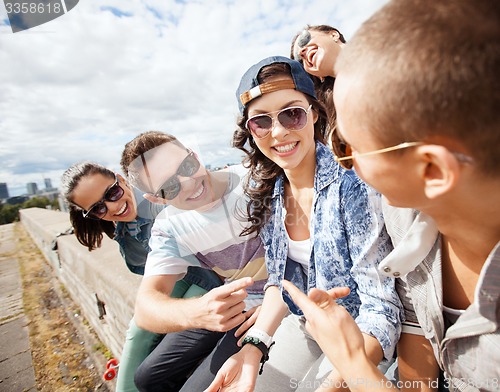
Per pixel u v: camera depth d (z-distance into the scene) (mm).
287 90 1242
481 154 509
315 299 861
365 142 611
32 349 4250
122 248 2277
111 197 2035
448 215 655
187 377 1726
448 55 463
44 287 6660
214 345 1697
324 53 2072
